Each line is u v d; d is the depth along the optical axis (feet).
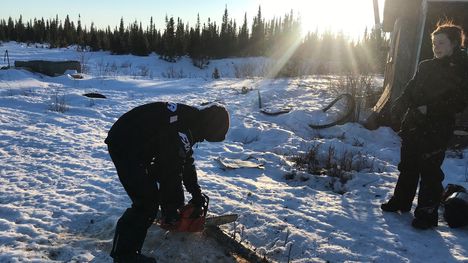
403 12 32.24
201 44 160.25
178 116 10.71
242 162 21.91
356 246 13.20
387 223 14.94
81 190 16.17
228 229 13.80
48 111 33.45
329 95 43.86
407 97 14.53
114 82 55.52
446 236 14.07
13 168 18.70
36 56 141.28
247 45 183.11
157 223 13.38
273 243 13.19
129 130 10.57
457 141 26.94
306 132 31.45
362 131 30.14
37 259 11.07
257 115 35.65
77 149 22.82
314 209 15.92
